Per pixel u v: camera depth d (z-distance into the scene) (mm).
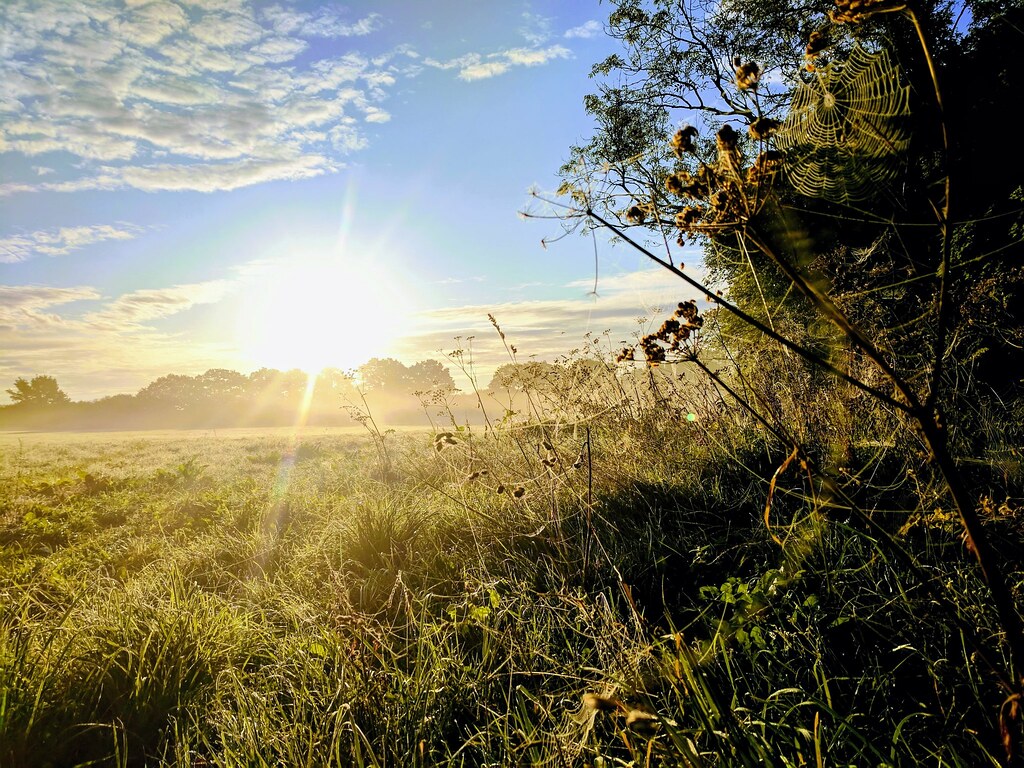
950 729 1775
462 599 3385
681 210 1187
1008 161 6129
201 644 3096
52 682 2643
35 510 7715
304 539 5160
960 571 2254
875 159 1053
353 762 2129
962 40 6461
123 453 20359
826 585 2477
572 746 1922
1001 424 3508
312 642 2992
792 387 3912
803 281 1125
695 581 3078
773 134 1114
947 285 1083
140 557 5609
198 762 2336
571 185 1224
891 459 3314
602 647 2486
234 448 19109
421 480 6281
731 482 4199
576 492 4398
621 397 5090
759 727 1888
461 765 2107
